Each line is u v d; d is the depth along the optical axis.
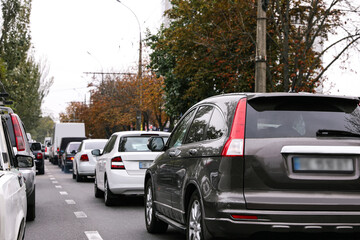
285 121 6.16
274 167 5.91
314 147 5.97
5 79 56.66
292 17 29.94
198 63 32.53
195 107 8.26
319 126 6.16
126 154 14.25
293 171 5.93
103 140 26.05
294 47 26.89
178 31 31.94
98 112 71.88
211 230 6.15
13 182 5.41
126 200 16.31
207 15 30.47
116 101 61.94
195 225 6.98
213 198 6.13
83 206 14.70
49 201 16.05
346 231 5.86
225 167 6.04
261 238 5.92
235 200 5.89
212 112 7.16
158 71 40.66
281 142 5.97
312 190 5.92
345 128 6.21
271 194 5.88
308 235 5.89
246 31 28.56
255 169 5.93
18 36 59.69
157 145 9.43
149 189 10.16
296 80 26.95
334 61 26.62
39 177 29.08
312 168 5.95
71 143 34.62
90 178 28.16
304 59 26.61
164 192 8.77
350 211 5.91
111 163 14.28
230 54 28.73
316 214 5.82
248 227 5.82
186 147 7.72
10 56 59.44
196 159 7.04
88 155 24.78
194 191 7.00
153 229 9.85
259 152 5.95
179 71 33.84
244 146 6.00
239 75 29.30
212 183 6.25
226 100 6.80
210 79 32.97
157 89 49.62
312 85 26.72
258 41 19.39
